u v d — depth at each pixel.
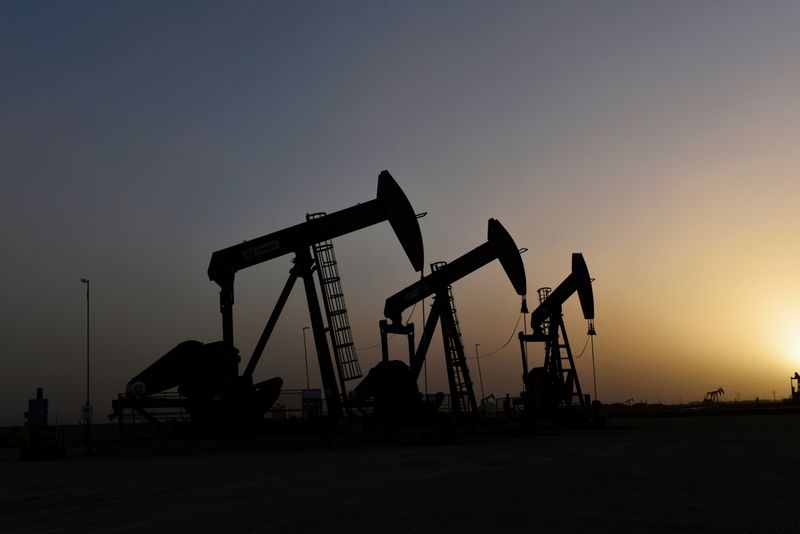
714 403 147.12
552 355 46.84
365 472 16.86
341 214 32.09
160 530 9.34
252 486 14.35
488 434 39.03
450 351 39.28
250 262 31.98
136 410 30.75
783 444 24.55
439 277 39.44
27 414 28.88
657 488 12.81
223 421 30.80
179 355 31.17
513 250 39.50
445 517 9.81
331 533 8.77
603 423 45.38
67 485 16.16
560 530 8.76
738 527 8.91
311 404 32.62
